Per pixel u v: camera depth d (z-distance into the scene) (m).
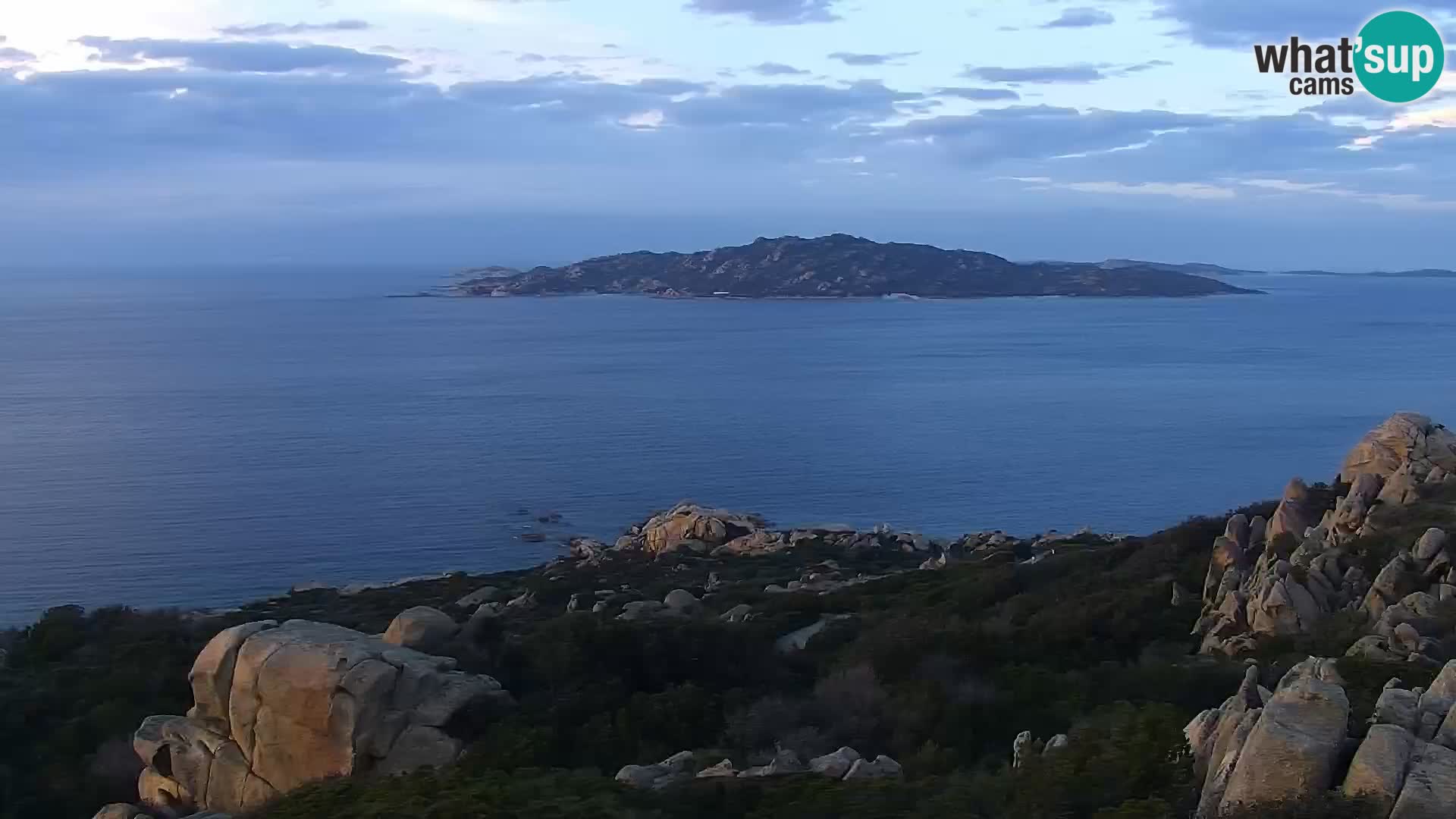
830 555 69.38
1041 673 25.86
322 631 25.06
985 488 127.38
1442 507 30.78
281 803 19.91
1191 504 118.19
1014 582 42.06
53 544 99.12
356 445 156.75
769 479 133.12
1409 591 26.67
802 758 21.94
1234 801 13.23
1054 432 165.50
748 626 38.50
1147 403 194.88
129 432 166.88
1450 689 14.78
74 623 44.75
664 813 17.03
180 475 133.25
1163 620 31.52
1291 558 30.80
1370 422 169.12
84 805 25.28
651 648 28.61
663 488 128.38
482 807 17.09
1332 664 19.23
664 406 196.25
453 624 29.50
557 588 55.78
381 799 18.44
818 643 34.72
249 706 23.45
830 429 170.62
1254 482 128.25
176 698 30.97
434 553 98.00
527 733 22.92
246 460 144.88
